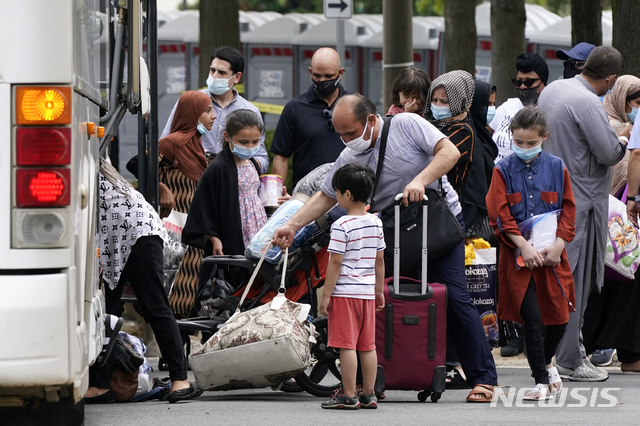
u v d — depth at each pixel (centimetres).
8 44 929
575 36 2838
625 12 2481
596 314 1894
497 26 3581
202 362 1420
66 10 934
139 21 1338
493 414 1348
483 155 1803
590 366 1742
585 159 1711
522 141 1495
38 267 935
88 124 1063
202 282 1642
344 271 1381
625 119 1928
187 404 1447
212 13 3522
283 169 1916
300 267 1521
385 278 1462
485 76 4862
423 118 1545
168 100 4822
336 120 1421
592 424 1262
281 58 4800
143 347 1520
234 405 1438
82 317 1001
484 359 1484
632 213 1797
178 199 1834
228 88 1975
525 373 1839
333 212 1520
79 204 982
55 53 932
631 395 1554
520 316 1510
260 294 1539
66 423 977
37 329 927
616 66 1730
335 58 1867
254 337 1398
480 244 1828
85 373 1010
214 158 1806
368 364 1397
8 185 934
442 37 4738
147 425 1244
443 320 1440
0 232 934
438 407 1422
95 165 1137
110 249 1404
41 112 930
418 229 1438
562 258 1521
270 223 1536
